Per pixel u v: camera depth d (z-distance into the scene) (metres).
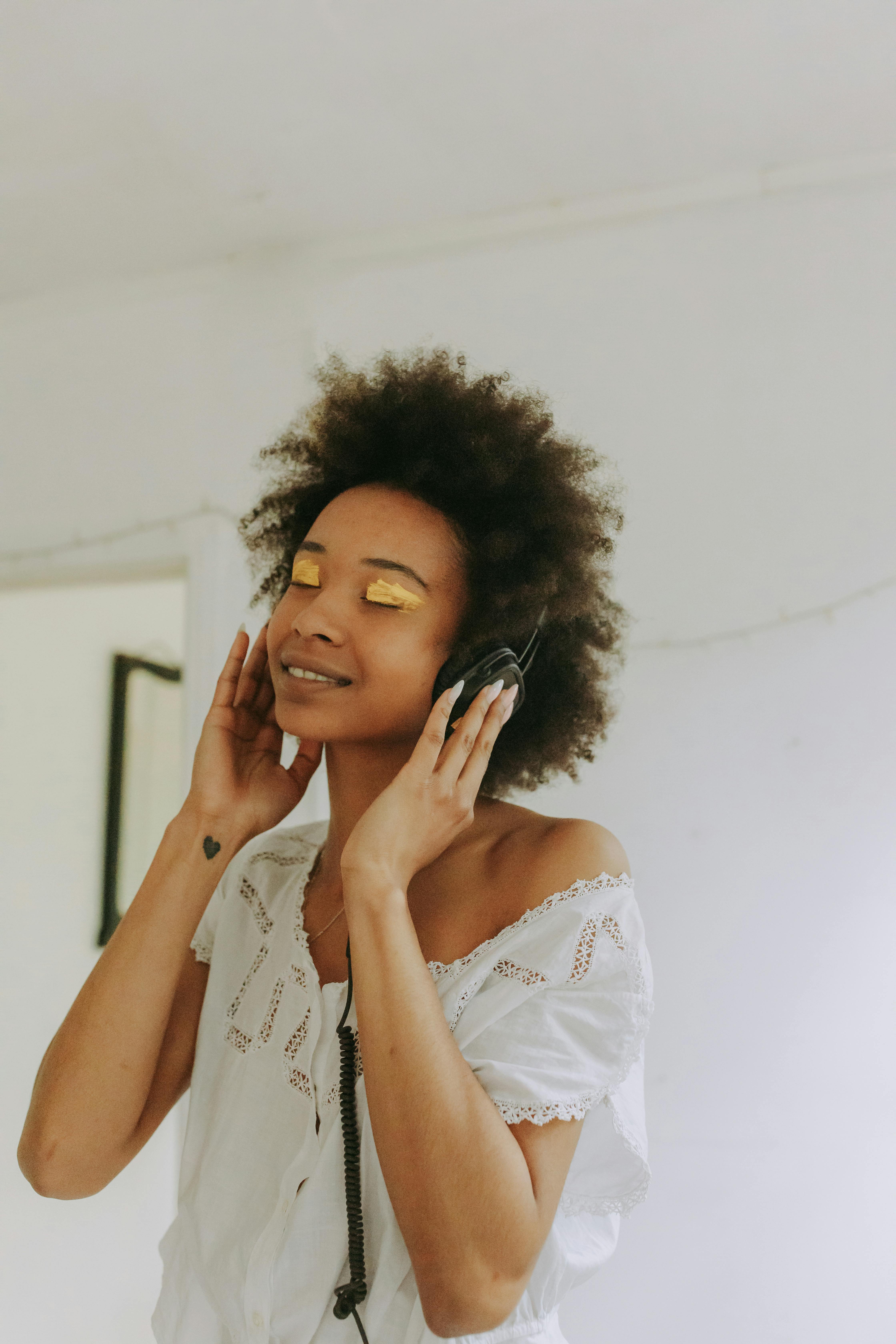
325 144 1.76
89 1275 2.74
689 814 1.66
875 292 1.71
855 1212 1.50
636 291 1.84
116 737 3.14
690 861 1.65
